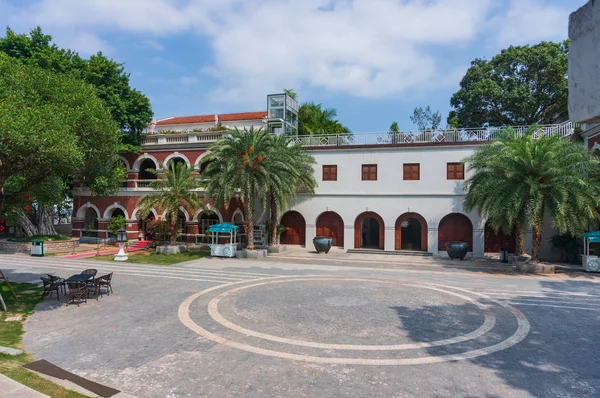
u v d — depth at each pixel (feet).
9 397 20.72
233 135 83.66
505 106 122.11
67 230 146.10
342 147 97.40
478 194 73.56
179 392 23.21
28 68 45.24
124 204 107.86
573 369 26.86
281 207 90.12
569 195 63.21
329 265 75.77
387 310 41.96
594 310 42.55
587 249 70.54
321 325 36.65
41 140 36.68
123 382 24.44
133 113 108.17
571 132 84.53
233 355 29.19
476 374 25.99
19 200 51.16
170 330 34.99
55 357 28.37
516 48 123.03
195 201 89.40
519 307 43.65
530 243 86.79
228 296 48.29
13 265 73.36
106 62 103.71
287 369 26.71
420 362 27.99
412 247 101.24
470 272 67.87
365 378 25.34
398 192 93.30
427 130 92.22
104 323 36.86
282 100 121.39
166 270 68.80
